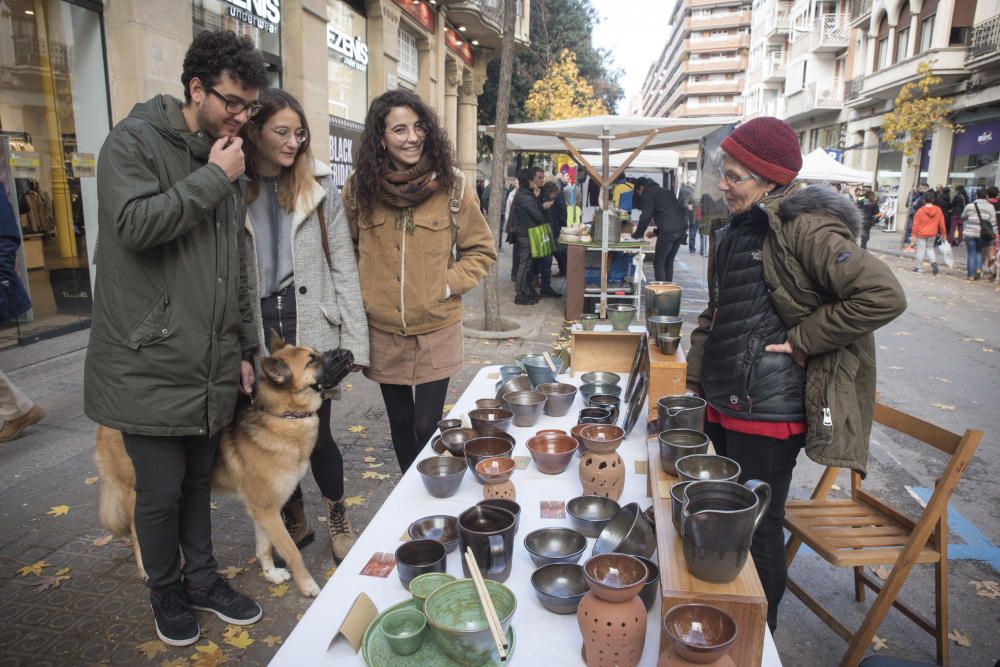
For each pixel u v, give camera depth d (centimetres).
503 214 1598
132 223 172
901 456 434
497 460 190
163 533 215
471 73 1834
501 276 1229
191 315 190
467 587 134
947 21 2095
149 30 587
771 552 201
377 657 121
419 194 250
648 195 834
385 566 156
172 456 205
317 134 879
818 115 3609
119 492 245
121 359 187
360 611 129
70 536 295
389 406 285
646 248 720
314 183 239
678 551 128
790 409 193
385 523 175
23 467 362
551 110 2020
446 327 273
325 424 263
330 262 253
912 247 1911
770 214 187
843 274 171
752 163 192
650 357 238
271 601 252
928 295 1145
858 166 3052
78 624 237
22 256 585
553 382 279
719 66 7662
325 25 884
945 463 422
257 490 234
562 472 199
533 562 155
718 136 655
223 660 221
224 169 183
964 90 2125
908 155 2219
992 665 235
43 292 606
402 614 132
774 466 200
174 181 186
